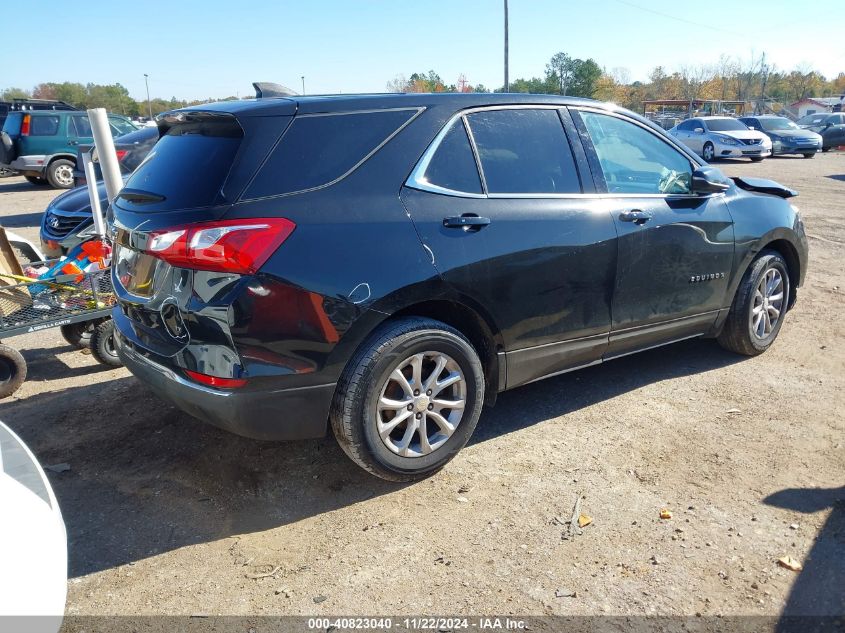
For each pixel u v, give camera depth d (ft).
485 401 11.91
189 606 8.43
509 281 11.07
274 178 9.44
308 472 11.44
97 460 11.98
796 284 16.88
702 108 181.16
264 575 8.95
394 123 10.52
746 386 14.48
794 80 283.38
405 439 10.55
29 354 17.72
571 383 14.88
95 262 15.55
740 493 10.52
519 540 9.53
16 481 6.59
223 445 12.38
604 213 12.31
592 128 12.85
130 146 28.17
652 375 15.20
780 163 70.69
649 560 9.06
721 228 14.25
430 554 9.29
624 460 11.57
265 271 9.05
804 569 8.83
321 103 10.08
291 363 9.37
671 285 13.57
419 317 10.46
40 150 54.85
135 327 10.65
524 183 11.59
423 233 10.25
